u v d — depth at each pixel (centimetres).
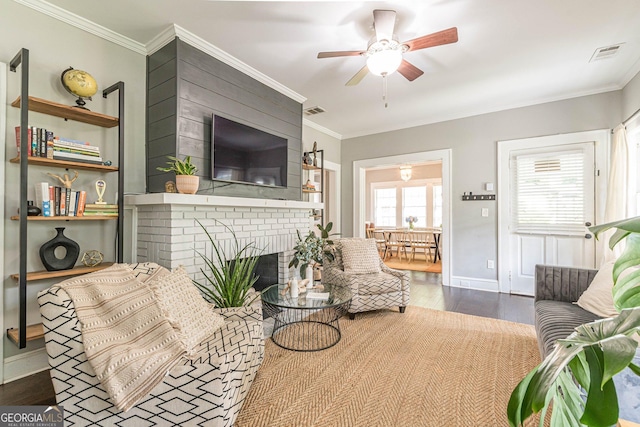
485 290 431
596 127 361
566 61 298
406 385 190
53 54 224
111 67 255
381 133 527
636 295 72
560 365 55
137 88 272
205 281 260
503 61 298
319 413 164
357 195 552
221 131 284
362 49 279
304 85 355
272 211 342
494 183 426
